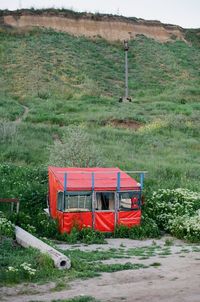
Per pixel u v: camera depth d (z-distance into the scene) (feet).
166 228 51.65
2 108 141.59
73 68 209.67
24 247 40.55
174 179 75.15
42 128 110.32
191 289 27.66
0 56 211.61
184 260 35.94
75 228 47.80
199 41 278.67
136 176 73.20
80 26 256.93
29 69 199.52
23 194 58.85
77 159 67.41
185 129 124.98
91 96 176.14
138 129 121.80
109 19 264.52
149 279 30.42
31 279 31.04
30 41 232.12
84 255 37.99
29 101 161.89
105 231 49.52
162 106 156.46
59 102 159.22
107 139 105.40
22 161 79.71
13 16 250.98
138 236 48.60
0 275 31.12
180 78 220.02
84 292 28.02
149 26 272.72
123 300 26.04
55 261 33.63
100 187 49.49
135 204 50.47
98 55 234.17
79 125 118.73
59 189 49.37
